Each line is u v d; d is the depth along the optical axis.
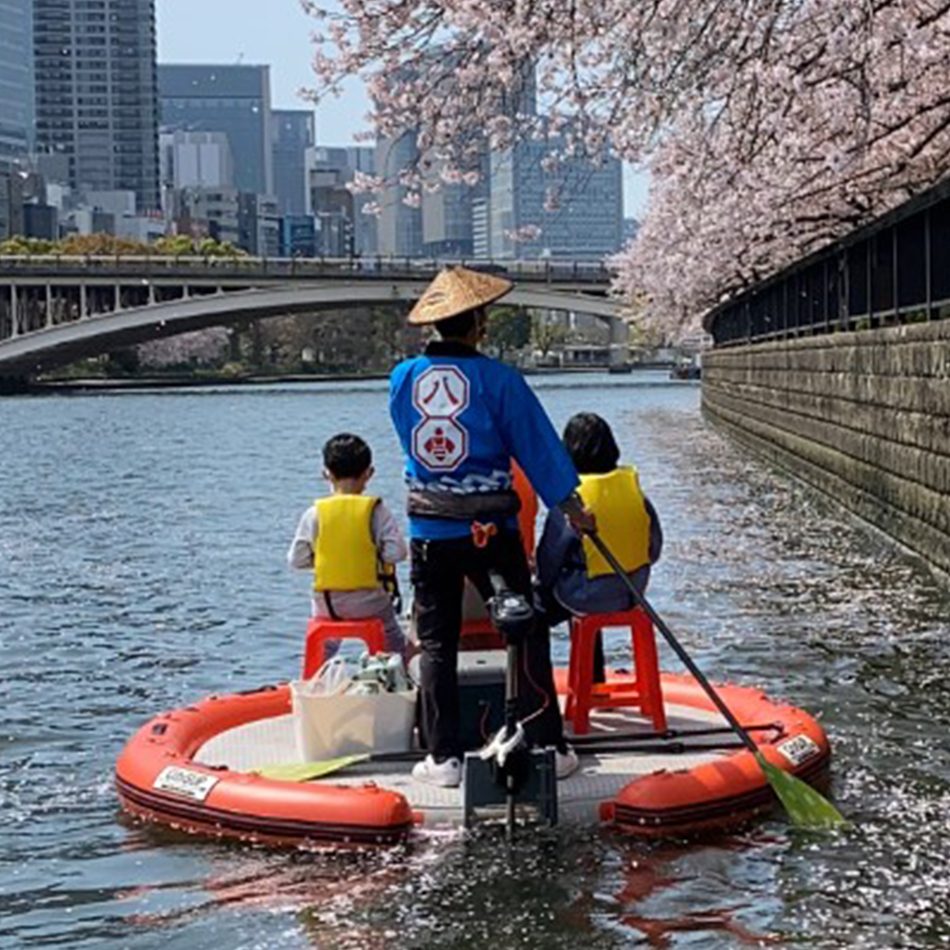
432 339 7.21
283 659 11.36
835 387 20.41
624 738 7.30
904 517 15.38
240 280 69.00
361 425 50.16
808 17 11.98
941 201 14.09
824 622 11.95
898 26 12.03
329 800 6.52
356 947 5.48
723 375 41.53
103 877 6.30
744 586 13.90
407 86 12.86
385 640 7.69
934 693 9.51
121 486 28.53
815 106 14.35
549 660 6.91
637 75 12.45
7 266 69.69
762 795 6.77
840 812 6.91
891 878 6.08
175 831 6.80
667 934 5.54
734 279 36.34
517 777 6.41
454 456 6.57
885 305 17.67
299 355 119.06
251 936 5.63
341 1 12.41
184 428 49.94
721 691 8.16
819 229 25.20
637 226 45.41
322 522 7.62
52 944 5.66
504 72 12.10
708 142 14.65
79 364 104.94
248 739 7.67
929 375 14.03
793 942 5.46
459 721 6.95
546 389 82.25
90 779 7.93
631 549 7.35
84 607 13.94
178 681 10.62
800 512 20.45
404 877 6.10
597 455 7.46
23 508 24.33
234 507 23.94
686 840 6.47
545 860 6.23
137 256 78.81
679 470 28.25
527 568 6.77
